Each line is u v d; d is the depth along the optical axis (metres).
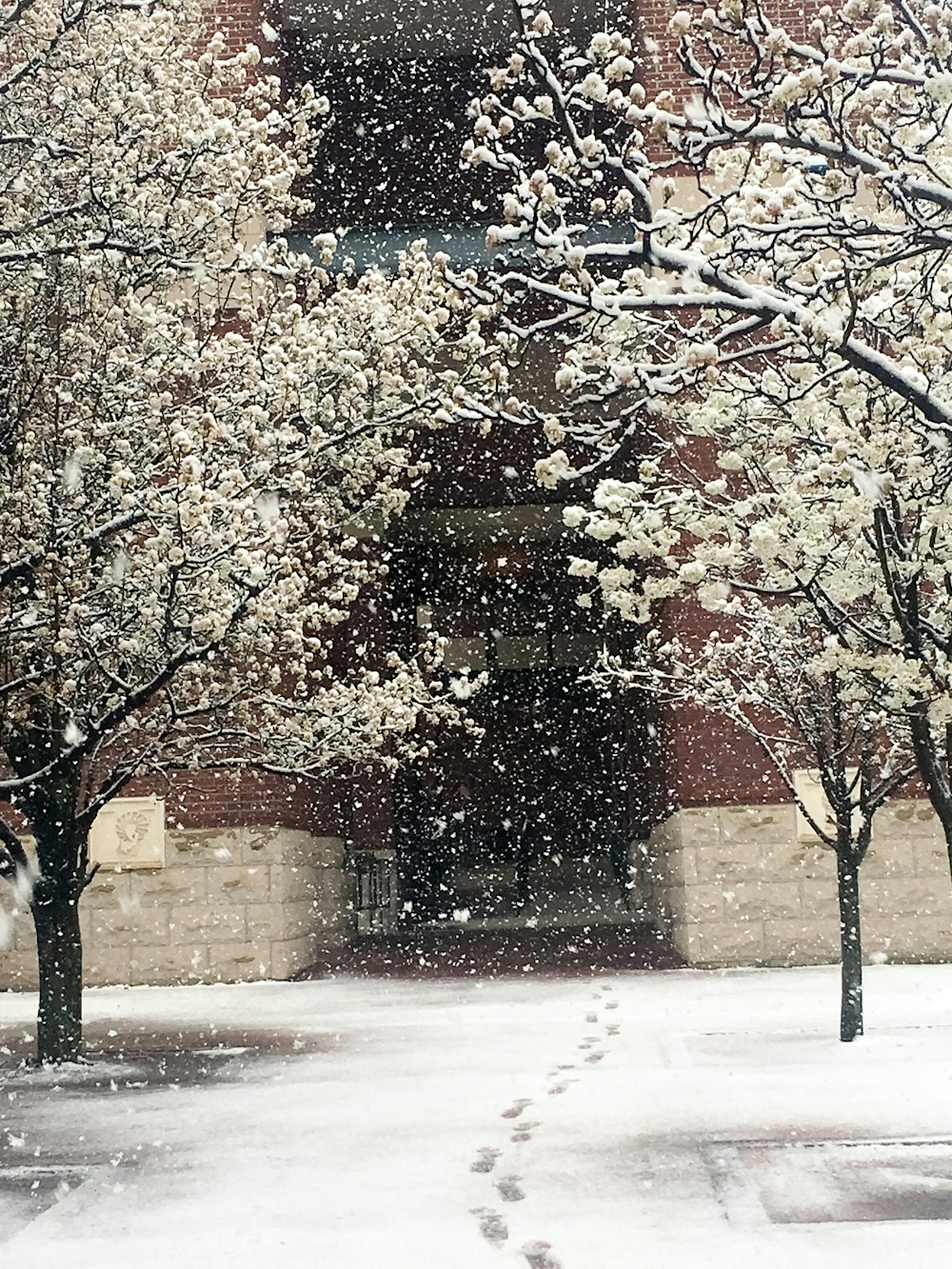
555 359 20.61
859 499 6.86
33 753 12.27
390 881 28.56
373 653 27.14
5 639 10.94
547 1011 14.48
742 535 9.20
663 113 5.62
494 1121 8.86
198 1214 6.91
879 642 8.16
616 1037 12.36
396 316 11.70
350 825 26.55
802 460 8.70
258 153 11.87
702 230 6.27
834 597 8.32
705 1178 7.30
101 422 11.11
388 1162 7.84
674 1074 10.30
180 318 12.42
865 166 5.77
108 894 18.91
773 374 7.70
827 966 18.00
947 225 6.07
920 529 7.70
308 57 24.83
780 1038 11.88
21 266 10.94
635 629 25.59
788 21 18.11
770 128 5.73
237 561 9.52
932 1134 8.13
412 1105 9.46
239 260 11.39
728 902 18.48
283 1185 7.40
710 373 6.04
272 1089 10.31
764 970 17.84
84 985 18.73
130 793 18.98
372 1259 6.07
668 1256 5.98
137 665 12.23
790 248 6.62
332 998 16.73
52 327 11.96
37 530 10.55
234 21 20.53
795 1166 7.47
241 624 10.74
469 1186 7.27
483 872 34.94
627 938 23.81
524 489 26.30
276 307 13.07
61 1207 7.11
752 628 12.76
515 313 14.53
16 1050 13.12
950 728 8.47
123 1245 6.41
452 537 33.91
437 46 24.77
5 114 11.01
